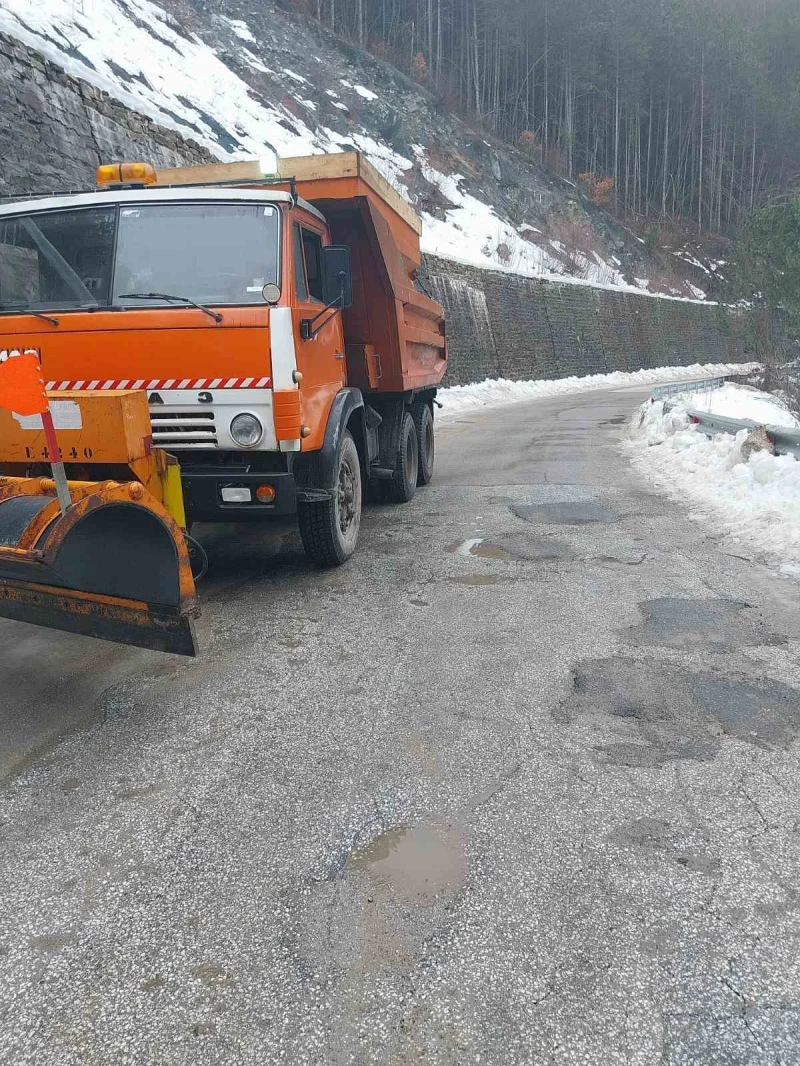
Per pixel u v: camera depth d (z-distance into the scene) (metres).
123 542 3.36
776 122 73.56
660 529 7.00
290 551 6.54
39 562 3.24
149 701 3.78
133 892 2.43
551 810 2.80
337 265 5.49
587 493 8.83
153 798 2.94
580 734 3.35
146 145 14.98
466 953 2.15
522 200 51.97
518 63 65.50
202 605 5.20
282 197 4.94
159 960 2.16
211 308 4.66
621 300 46.97
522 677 3.95
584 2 66.19
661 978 2.06
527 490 9.15
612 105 68.69
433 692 3.80
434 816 2.79
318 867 2.53
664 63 70.75
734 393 25.06
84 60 22.19
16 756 3.29
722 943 2.17
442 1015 1.96
